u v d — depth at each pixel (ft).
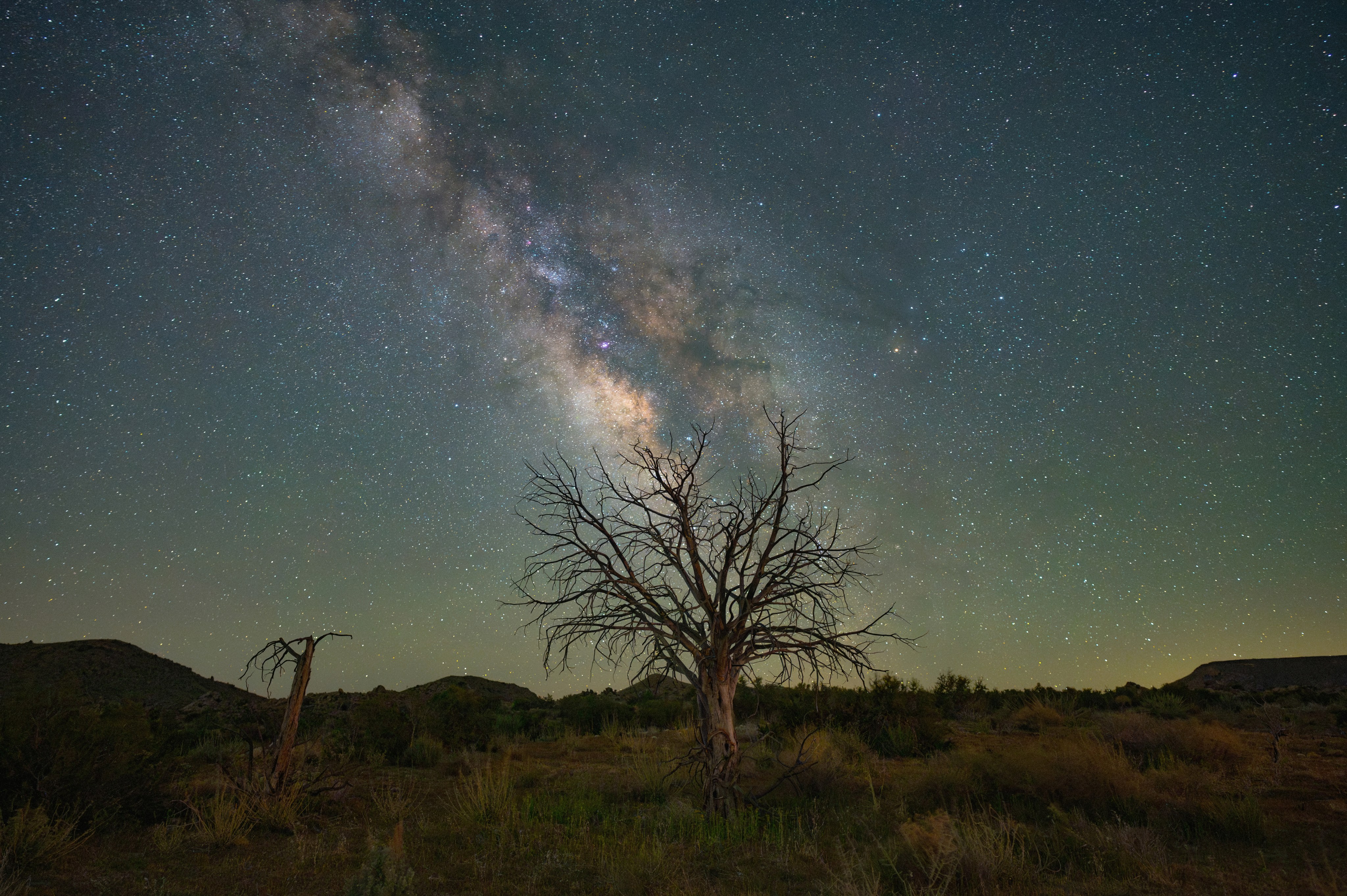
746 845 28.17
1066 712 84.79
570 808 35.22
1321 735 59.98
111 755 31.01
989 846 23.48
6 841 24.21
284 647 37.19
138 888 22.53
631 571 34.22
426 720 63.62
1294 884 21.81
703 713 33.09
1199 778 35.50
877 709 58.65
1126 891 21.43
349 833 31.99
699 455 35.29
